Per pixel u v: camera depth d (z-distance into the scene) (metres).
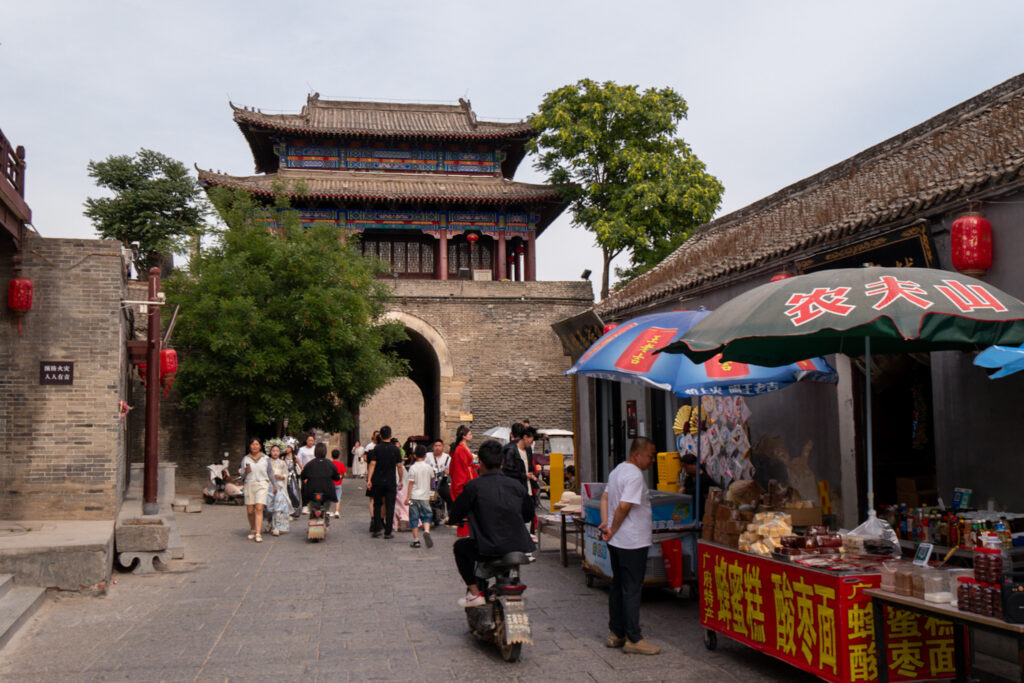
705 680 5.54
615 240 27.62
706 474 9.57
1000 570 4.25
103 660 6.09
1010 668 5.89
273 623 7.27
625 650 6.21
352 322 21.88
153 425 11.73
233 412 23.02
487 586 6.59
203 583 9.30
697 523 8.38
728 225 15.25
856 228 8.13
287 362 20.34
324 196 30.09
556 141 29.81
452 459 11.63
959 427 7.01
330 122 33.44
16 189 9.79
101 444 10.72
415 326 28.92
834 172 12.27
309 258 21.45
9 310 10.61
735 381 7.65
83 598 8.40
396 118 34.69
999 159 7.01
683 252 15.56
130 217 28.36
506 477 6.51
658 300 12.66
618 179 29.81
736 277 10.49
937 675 5.11
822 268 8.76
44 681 5.58
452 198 30.86
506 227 32.62
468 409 28.98
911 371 8.23
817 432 8.85
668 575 8.12
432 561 10.89
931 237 7.18
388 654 6.21
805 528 7.78
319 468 12.91
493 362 29.28
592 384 15.42
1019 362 5.88
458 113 35.62
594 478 15.29
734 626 6.05
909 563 5.11
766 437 9.84
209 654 6.23
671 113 29.47
